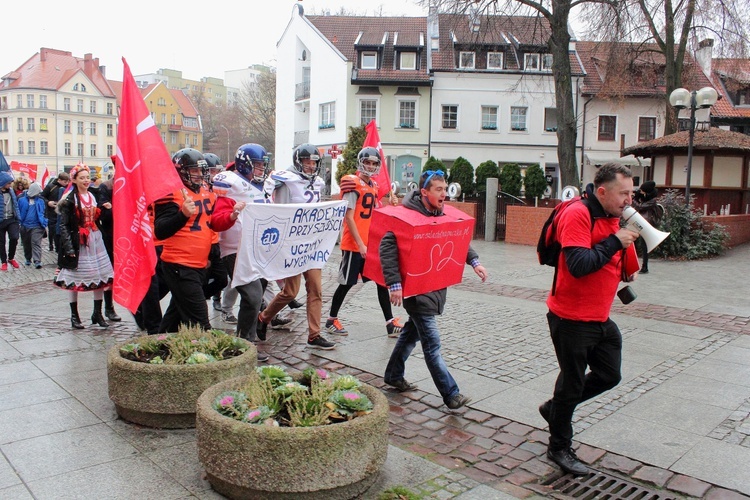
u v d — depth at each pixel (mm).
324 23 42625
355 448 3375
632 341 7223
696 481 3836
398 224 4648
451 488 3682
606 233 3676
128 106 5043
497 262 14594
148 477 3668
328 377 4059
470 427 4621
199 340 4820
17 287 10852
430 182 4742
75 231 7152
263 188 6387
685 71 25812
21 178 15078
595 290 3748
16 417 4555
